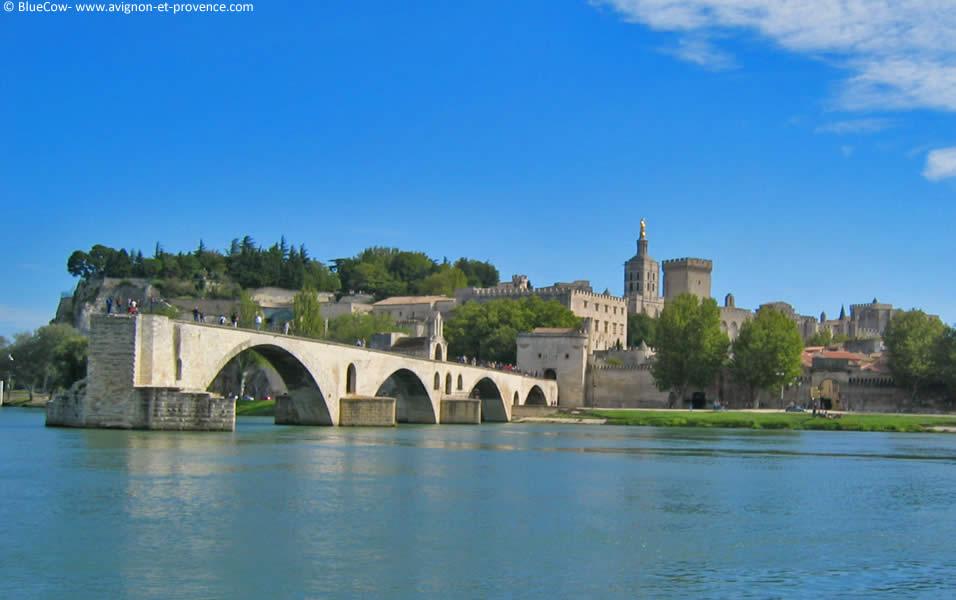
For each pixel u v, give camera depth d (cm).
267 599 3544
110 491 5669
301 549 4331
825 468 8956
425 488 6475
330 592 3662
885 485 7512
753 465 9106
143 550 4206
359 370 13875
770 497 6606
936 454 11238
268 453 8319
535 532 4941
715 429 17300
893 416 19412
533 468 8175
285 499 5675
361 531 4778
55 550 4162
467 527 5006
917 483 7694
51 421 9925
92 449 7750
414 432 13275
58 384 17525
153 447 8075
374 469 7525
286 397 13388
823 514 5878
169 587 3659
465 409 17412
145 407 9494
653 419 18688
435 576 3953
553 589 3822
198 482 6178
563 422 19712
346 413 13538
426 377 16600
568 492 6525
